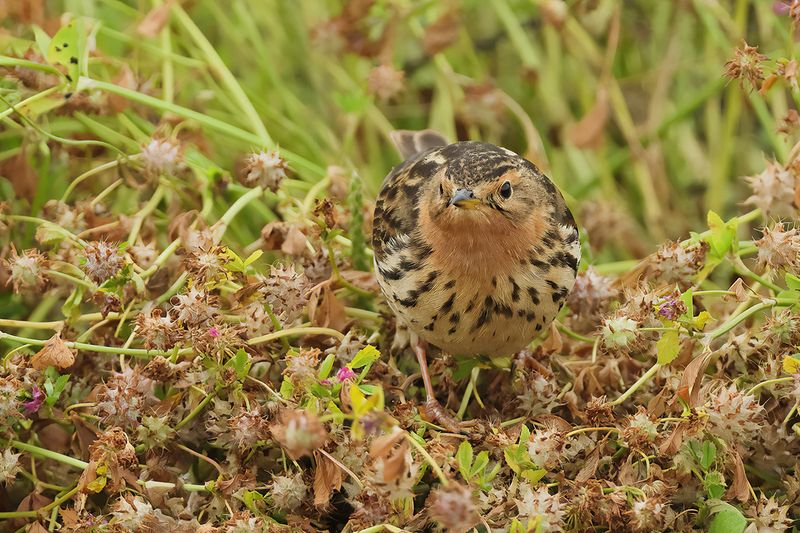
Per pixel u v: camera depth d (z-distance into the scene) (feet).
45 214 37.86
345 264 37.06
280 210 39.63
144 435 29.91
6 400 29.66
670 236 50.21
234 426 28.58
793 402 30.81
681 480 29.07
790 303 30.81
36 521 29.37
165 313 33.65
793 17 34.73
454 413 33.86
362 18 47.85
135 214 38.47
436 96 52.90
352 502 28.17
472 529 27.76
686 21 53.72
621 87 55.57
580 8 51.47
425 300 32.17
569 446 29.48
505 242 31.24
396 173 36.35
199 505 30.25
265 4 52.95
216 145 46.37
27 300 39.70
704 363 28.35
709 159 53.21
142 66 47.14
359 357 27.48
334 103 52.60
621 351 30.76
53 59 37.42
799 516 30.12
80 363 33.45
